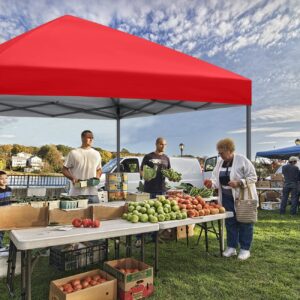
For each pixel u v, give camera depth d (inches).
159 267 170.2
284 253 199.9
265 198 494.9
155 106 254.8
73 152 192.1
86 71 120.7
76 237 108.1
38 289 138.9
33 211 119.7
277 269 169.2
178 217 143.2
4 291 136.6
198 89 138.6
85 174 192.1
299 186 382.3
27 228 117.5
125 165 391.2
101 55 139.8
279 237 246.8
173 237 231.1
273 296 135.9
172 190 212.7
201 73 142.2
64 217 125.4
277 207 441.1
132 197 170.1
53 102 237.5
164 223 133.8
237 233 188.5
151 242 215.6
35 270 162.7
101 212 135.6
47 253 173.2
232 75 152.6
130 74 127.0
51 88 116.5
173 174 207.0
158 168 216.8
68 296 106.0
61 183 474.3
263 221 327.0
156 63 143.7
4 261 151.1
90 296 111.6
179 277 155.4
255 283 149.3
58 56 129.1
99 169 199.5
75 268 151.6
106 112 281.7
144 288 128.0
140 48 164.2
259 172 714.2
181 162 450.0
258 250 205.6
